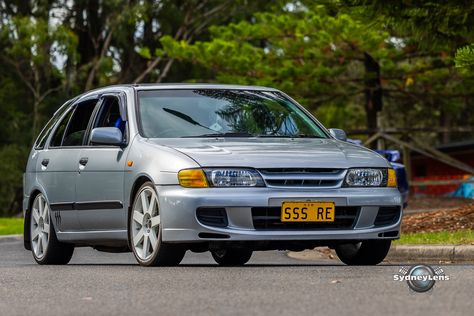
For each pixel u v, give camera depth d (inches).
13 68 2305.6
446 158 1460.4
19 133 2278.5
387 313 277.9
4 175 2169.0
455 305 291.0
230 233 449.7
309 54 1537.9
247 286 360.8
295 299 317.1
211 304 313.3
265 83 1510.8
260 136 506.0
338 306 296.5
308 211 455.2
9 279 427.8
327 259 650.2
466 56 702.5
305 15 1524.4
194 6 2333.9
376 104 1587.1
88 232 529.7
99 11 2305.6
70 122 568.1
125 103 518.6
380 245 494.6
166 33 2293.3
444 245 577.6
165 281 390.0
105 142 499.5
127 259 666.8
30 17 2162.9
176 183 458.3
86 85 2256.4
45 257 569.6
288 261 631.2
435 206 1374.3
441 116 2522.1
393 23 836.0
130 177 489.7
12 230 1048.8
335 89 1571.1
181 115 509.0
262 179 455.2
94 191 519.8
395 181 481.1
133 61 2362.2
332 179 462.9
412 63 1576.0
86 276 428.8
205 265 503.5
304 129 523.5
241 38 1606.8
